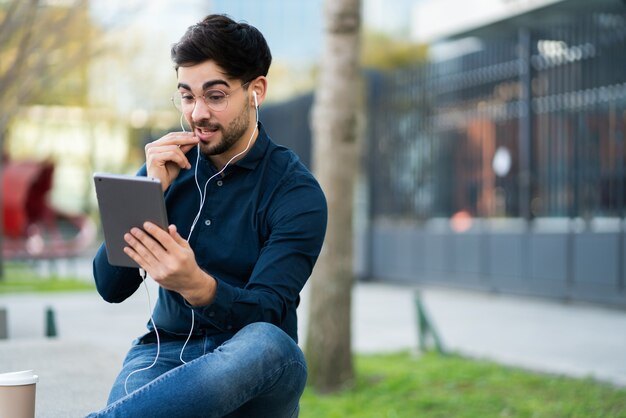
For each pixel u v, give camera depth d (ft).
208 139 8.56
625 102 32.83
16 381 8.11
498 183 39.81
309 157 49.65
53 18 25.58
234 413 8.34
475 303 37.50
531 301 37.81
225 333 8.77
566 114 35.70
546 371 20.80
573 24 34.71
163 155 8.68
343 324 19.51
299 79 84.33
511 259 39.11
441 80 43.57
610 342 26.09
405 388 18.92
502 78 39.37
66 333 27.91
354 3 19.53
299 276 8.66
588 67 34.45
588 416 15.97
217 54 8.27
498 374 20.38
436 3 36.40
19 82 27.63
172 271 7.72
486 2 33.45
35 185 60.64
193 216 9.00
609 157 33.68
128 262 8.11
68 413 10.42
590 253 34.73
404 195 46.93
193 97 8.48
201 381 7.56
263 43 8.64
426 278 45.19
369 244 49.78
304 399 18.29
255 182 8.86
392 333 28.94
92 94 72.08
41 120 74.28
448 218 43.60
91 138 78.48
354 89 19.71
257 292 8.30
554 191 36.73
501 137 39.47
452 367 21.29
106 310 34.68
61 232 74.84
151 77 73.31
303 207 8.73
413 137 45.85
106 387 12.02
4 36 23.90
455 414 16.60
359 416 16.53
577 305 35.94
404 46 73.36
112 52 52.13
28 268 60.39
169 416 7.51
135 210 7.79
